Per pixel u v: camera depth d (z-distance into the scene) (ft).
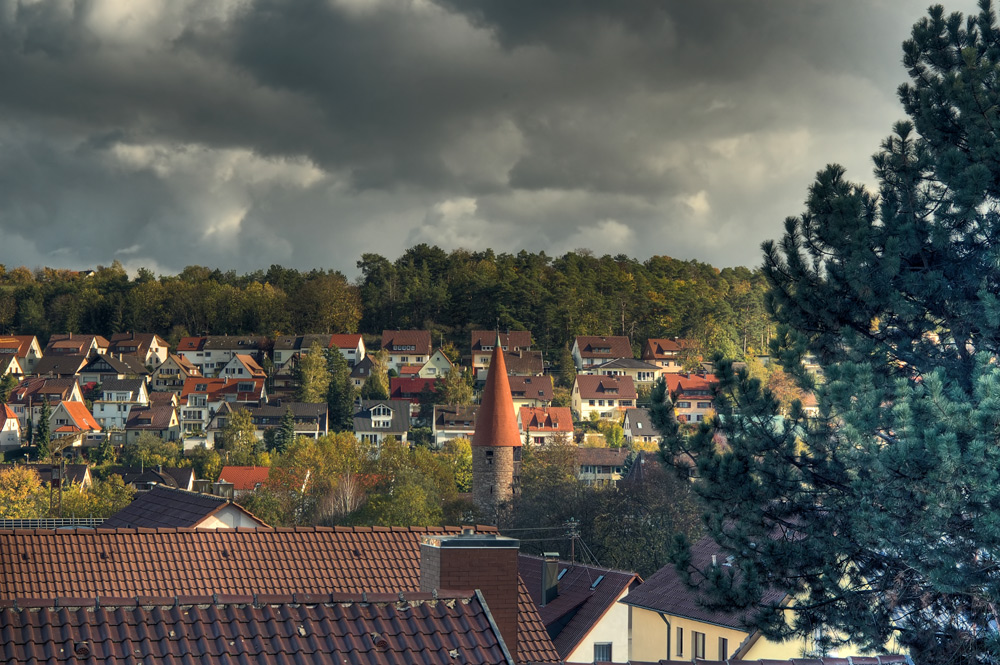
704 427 92.32
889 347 90.94
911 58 100.01
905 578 85.92
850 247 90.63
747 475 89.25
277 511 420.77
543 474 440.86
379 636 52.95
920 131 97.14
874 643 85.61
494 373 476.54
